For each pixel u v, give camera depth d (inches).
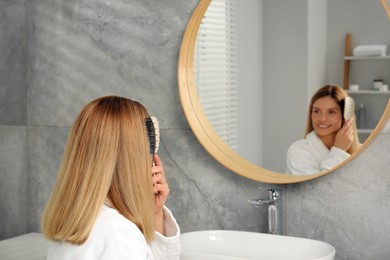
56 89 105.6
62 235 51.0
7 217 111.0
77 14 102.5
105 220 51.5
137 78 96.3
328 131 79.0
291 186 84.4
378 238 78.0
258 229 87.4
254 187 87.3
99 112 54.2
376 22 74.9
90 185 51.6
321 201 82.0
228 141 86.5
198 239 82.7
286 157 82.4
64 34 104.3
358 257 79.7
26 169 110.1
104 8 99.3
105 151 52.4
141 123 55.1
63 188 52.8
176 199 94.3
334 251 72.2
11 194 110.8
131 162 53.4
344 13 77.0
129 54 97.0
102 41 99.8
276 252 79.3
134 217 53.2
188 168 92.8
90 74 101.5
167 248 60.5
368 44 75.6
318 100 79.4
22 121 109.6
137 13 95.8
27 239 103.2
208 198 91.4
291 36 81.0
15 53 108.1
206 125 88.0
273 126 83.0
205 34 87.7
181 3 91.6
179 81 88.7
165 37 93.3
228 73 86.0
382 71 74.7
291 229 84.9
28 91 109.3
